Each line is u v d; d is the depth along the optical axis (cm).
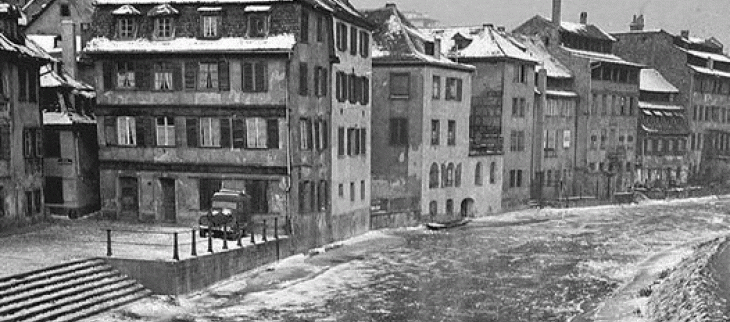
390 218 5228
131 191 4222
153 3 4056
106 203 4241
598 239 5006
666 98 9256
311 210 4191
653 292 3136
